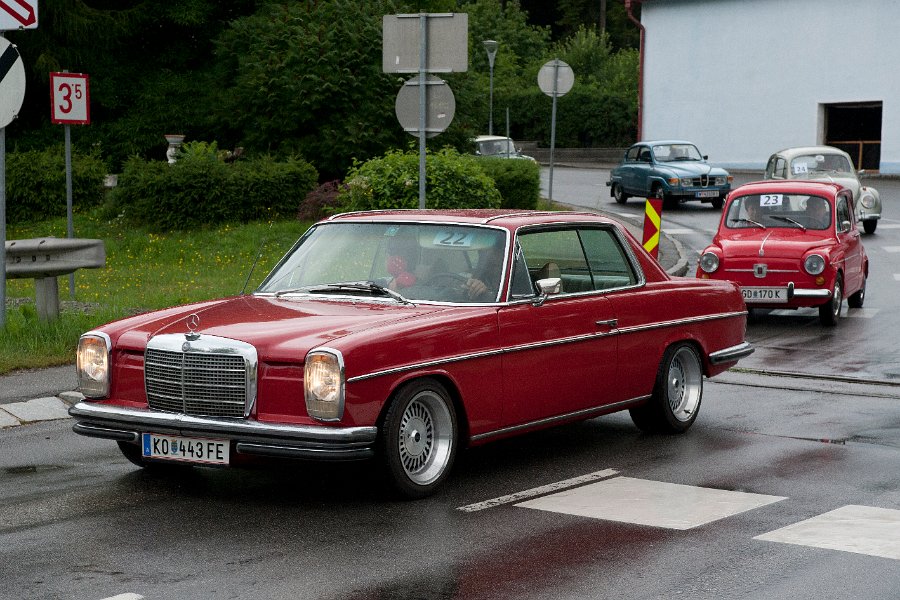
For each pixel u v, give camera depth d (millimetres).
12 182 27016
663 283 9367
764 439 9289
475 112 28984
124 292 17469
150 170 25266
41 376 11125
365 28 26703
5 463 8414
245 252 22344
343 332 7055
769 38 48312
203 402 7086
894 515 7039
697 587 5715
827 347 14367
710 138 50625
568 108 59906
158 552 6285
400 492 7242
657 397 9281
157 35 32969
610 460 8555
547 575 5898
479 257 8016
